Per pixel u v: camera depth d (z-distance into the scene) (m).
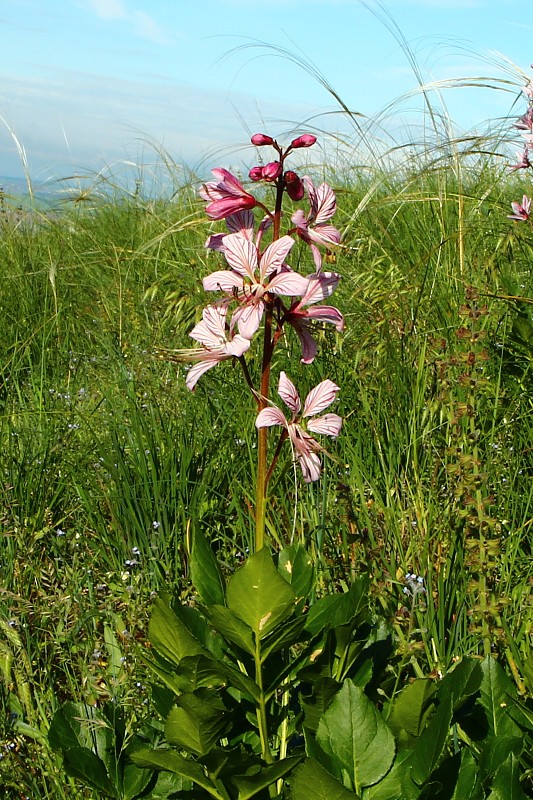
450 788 0.46
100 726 0.54
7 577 0.74
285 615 0.47
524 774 0.50
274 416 0.50
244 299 0.50
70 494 0.92
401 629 0.63
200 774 0.49
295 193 0.50
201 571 0.53
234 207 0.51
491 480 0.79
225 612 0.47
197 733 0.47
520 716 0.52
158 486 0.85
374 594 0.63
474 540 0.61
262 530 0.51
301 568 0.53
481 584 0.61
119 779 0.52
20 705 0.65
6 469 0.92
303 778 0.44
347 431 0.90
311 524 0.74
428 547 0.69
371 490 0.82
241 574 0.46
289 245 0.50
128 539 0.82
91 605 0.71
